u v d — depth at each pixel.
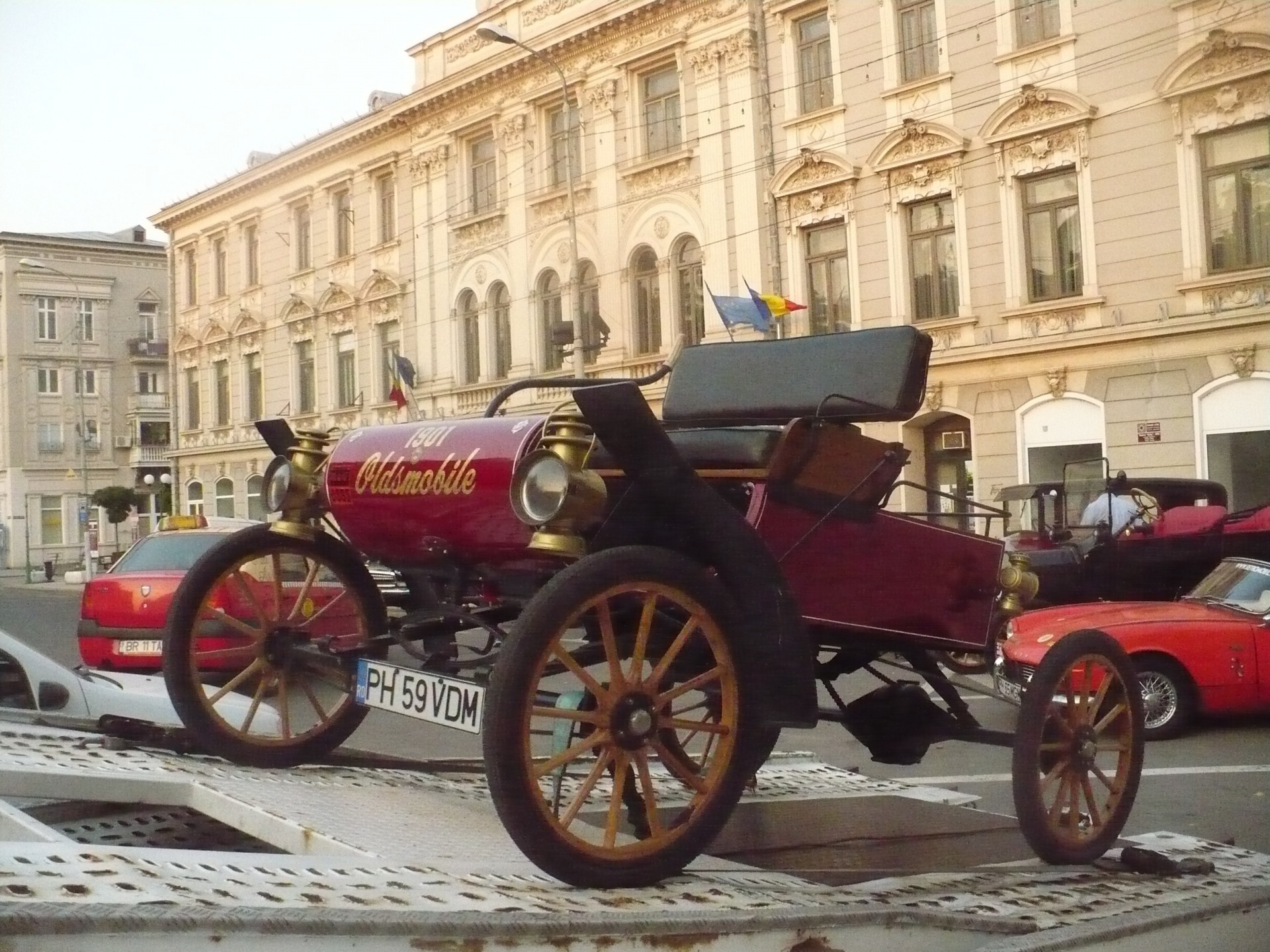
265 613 3.58
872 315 22.20
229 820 2.77
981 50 20.66
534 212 28.69
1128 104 19.03
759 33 23.86
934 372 21.34
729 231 24.34
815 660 3.62
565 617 2.53
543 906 2.11
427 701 3.09
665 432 2.73
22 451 58.75
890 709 3.86
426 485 3.27
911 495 10.02
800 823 3.91
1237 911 3.00
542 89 28.16
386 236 33.84
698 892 2.51
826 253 23.08
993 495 20.70
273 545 3.56
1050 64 19.80
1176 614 9.84
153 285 62.31
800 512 3.25
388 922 1.77
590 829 3.14
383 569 4.28
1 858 1.75
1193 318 18.45
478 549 3.27
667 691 2.83
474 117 30.11
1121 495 14.91
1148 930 2.74
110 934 1.52
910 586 3.55
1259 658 9.53
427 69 31.81
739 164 24.06
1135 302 19.08
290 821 2.62
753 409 3.71
